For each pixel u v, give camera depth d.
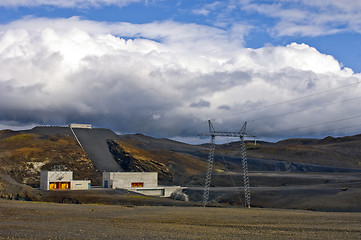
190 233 43.25
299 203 117.56
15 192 133.00
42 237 39.25
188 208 81.62
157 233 42.88
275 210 81.75
